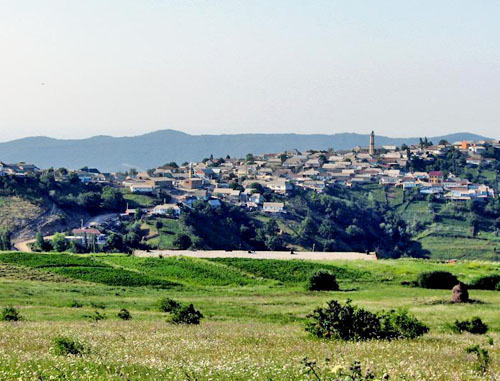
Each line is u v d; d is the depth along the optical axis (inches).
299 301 3964.1
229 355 1480.1
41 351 1453.0
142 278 5093.5
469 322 2559.1
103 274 5147.6
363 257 7298.2
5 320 2642.7
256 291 4714.6
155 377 1106.7
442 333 2409.0
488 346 1916.8
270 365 1270.9
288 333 2185.0
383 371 1202.6
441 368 1305.4
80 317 2874.0
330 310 2038.6
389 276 5374.0
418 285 4931.1
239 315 3233.3
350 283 5142.7
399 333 2096.5
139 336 1926.7
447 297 3976.4
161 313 3223.4
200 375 1128.2
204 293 4520.2
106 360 1298.0
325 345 1772.9
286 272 5664.4
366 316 2052.2
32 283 4584.2
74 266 5551.2
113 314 3056.1
